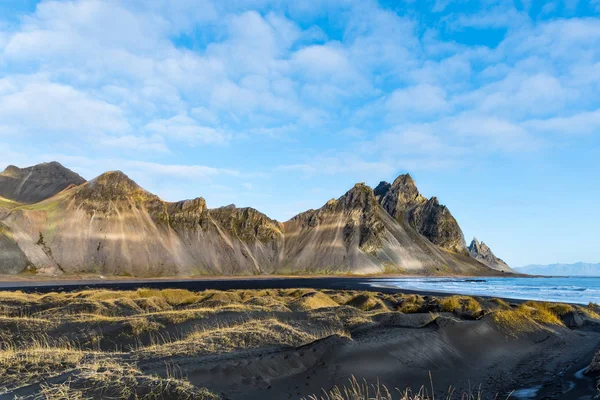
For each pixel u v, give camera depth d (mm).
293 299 41031
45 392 9023
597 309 44656
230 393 10641
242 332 17141
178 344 15117
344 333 19469
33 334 18938
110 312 28109
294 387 11789
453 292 89750
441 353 17766
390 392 12508
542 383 14391
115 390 9477
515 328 24922
